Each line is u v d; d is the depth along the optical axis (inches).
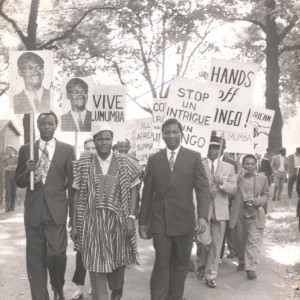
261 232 294.8
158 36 1262.3
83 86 322.7
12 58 233.0
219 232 273.1
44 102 231.8
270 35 1088.2
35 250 218.8
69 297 249.3
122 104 339.0
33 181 217.0
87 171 209.0
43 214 216.8
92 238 204.5
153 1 1008.9
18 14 1295.5
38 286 217.9
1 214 598.2
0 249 379.9
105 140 207.5
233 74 288.7
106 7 1065.5
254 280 284.4
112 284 216.1
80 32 1162.0
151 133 459.2
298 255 347.6
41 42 1198.3
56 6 1196.5
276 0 1051.3
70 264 324.2
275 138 1048.2
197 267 286.0
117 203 207.6
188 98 281.1
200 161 224.7
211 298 249.6
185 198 219.8
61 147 225.0
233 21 1098.7
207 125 279.1
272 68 1084.5
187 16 1019.3
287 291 261.6
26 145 228.1
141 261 333.7
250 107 289.1
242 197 299.3
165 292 218.5
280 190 739.4
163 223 218.4
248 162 301.3
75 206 213.5
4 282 279.4
